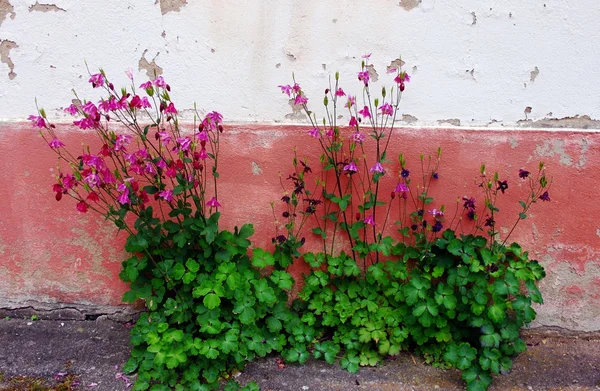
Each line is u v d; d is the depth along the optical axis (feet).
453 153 4.33
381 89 4.30
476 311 4.09
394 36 4.21
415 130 4.31
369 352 4.33
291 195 4.49
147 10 4.24
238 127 4.39
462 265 4.27
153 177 4.09
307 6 4.18
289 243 4.45
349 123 4.29
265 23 4.23
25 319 4.78
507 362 4.16
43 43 4.31
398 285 4.34
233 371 4.18
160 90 4.35
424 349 4.34
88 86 4.39
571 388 4.05
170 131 4.39
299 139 4.38
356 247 4.42
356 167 4.37
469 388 3.92
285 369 4.23
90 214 4.56
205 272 4.33
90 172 3.81
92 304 4.76
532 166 4.30
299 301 4.62
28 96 4.41
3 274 4.71
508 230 4.44
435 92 4.29
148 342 4.03
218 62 4.32
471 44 4.19
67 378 4.11
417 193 4.42
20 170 4.48
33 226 4.60
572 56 4.15
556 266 4.46
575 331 4.57
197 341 4.04
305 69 4.30
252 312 4.09
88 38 4.30
